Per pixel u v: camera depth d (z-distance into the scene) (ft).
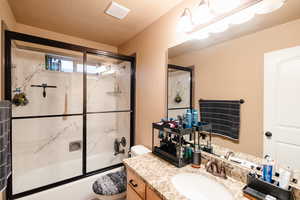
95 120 8.63
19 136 6.53
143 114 6.65
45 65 7.09
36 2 4.73
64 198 5.83
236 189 2.99
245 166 3.32
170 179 3.32
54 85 7.42
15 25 5.85
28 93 6.73
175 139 4.60
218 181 3.27
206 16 3.67
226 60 3.66
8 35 4.61
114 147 9.07
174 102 5.08
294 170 2.69
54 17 5.65
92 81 8.43
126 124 8.20
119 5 4.86
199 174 3.61
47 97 7.26
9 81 4.66
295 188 2.59
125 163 4.14
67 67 7.57
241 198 2.73
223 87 3.75
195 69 4.37
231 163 3.48
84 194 6.27
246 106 3.34
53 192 5.60
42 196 5.39
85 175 6.51
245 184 3.14
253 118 3.23
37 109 7.01
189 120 4.21
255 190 2.84
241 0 3.00
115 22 5.99
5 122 3.58
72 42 7.42
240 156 3.46
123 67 8.32
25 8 5.05
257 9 2.97
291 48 2.66
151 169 3.76
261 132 3.11
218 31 3.74
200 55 4.22
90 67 8.23
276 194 2.63
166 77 5.35
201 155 4.09
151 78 6.09
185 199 2.67
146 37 6.39
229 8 3.24
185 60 4.63
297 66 2.61
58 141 7.60
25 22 6.02
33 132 6.92
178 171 3.67
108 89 8.98
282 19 2.75
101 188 4.95
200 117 4.30
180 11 4.69
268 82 2.98
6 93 4.60
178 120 4.58
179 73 4.85
